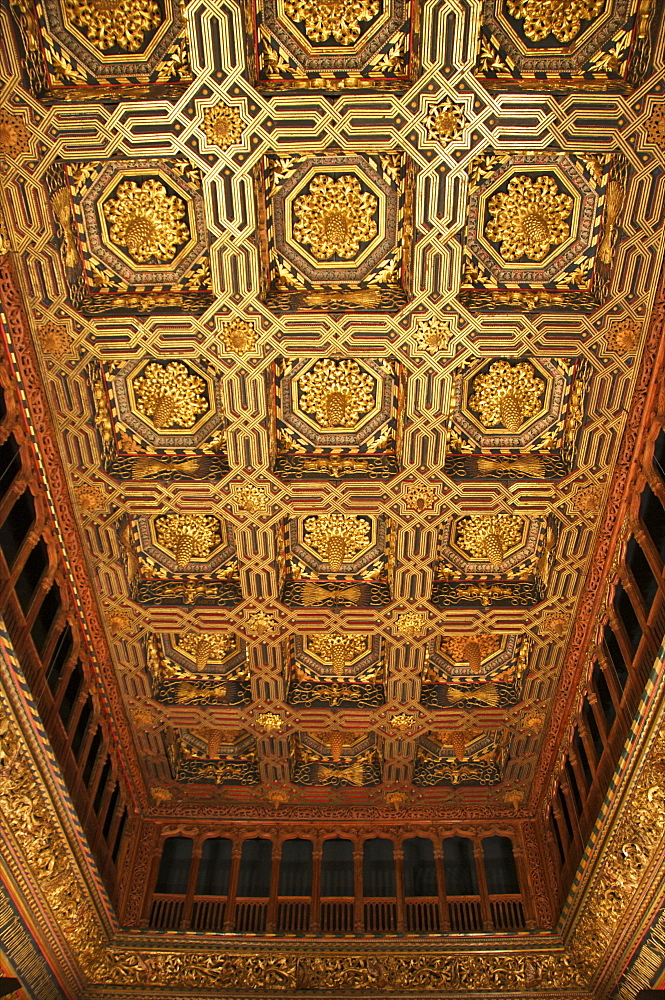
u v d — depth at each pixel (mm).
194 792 8766
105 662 7742
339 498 6898
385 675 7941
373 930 7977
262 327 6129
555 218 5793
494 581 7535
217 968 7594
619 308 5957
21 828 6332
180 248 5938
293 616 7520
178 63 5266
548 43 5180
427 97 5301
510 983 7469
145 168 5613
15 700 5902
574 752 7945
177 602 7469
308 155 5586
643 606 6520
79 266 5953
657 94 5215
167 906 8188
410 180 5652
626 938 7016
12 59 5117
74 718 7125
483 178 5648
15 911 6523
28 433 6227
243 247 5828
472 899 8219
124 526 7066
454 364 6285
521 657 7902
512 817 8672
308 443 6816
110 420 6637
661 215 5582
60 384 6242
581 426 6488
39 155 5438
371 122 5402
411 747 8430
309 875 8430
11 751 5992
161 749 8516
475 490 6816
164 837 8656
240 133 5426
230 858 8547
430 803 8727
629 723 6594
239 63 5180
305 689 8203
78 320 6020
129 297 6102
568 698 7973
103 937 7676
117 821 8250
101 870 7680
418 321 6086
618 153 5453
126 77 5297
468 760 8711
